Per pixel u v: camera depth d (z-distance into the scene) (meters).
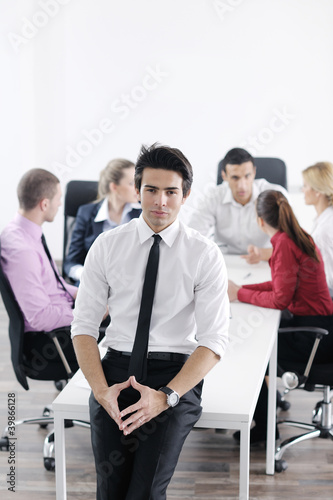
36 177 3.46
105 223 4.37
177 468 3.38
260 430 3.58
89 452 3.54
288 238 3.39
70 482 3.27
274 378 3.28
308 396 4.20
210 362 2.38
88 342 2.46
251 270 4.15
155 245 2.42
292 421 3.65
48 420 3.69
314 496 3.18
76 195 4.46
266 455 3.34
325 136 6.12
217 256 2.44
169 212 2.36
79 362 2.44
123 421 2.24
